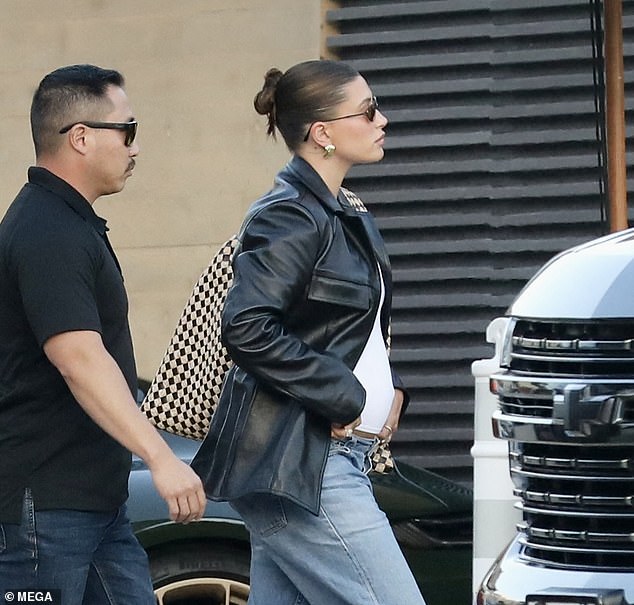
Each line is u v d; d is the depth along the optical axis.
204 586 13.82
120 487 9.85
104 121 9.89
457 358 19.58
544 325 8.89
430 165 19.77
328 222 9.67
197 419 10.97
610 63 13.54
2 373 9.60
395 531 13.88
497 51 19.53
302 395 9.37
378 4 19.91
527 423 8.88
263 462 9.47
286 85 10.01
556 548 8.89
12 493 9.54
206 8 20.16
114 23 20.53
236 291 9.49
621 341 8.59
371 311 9.72
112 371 9.34
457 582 14.04
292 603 10.16
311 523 9.57
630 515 8.71
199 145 20.16
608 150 13.51
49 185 9.75
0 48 20.95
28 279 9.39
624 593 8.59
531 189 19.42
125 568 10.33
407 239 19.86
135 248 20.42
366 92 9.99
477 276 19.58
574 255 9.11
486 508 10.13
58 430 9.58
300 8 19.81
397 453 19.72
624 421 8.51
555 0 19.30
